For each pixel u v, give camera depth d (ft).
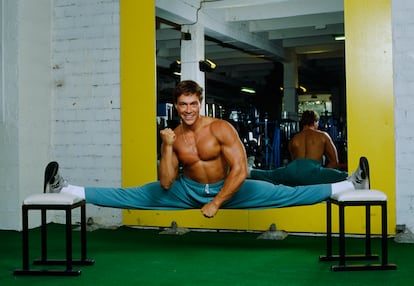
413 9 17.26
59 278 13.02
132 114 19.97
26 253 13.38
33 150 20.40
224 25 32.32
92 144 20.63
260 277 12.77
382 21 17.38
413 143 17.25
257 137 37.19
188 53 30.09
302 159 24.49
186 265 14.15
